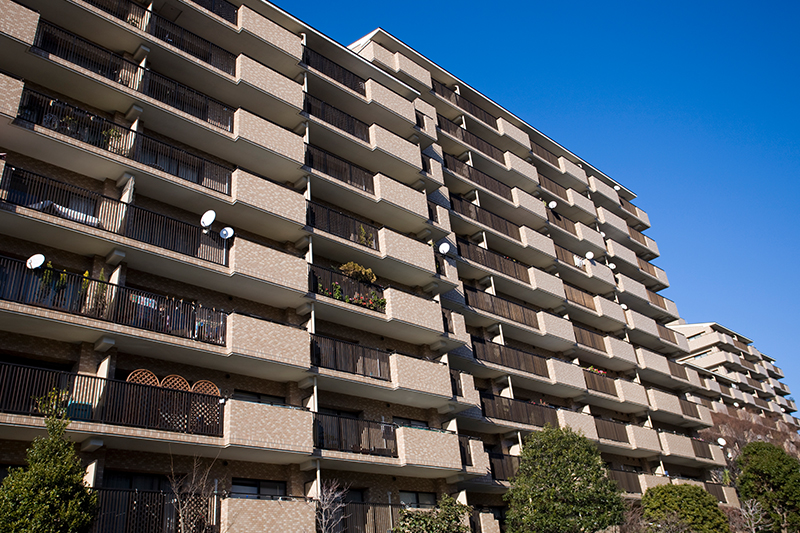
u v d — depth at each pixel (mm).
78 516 13602
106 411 16234
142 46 21938
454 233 31844
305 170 24859
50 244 18266
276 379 21750
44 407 15172
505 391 30547
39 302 16469
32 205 17719
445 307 29469
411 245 27328
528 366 31500
